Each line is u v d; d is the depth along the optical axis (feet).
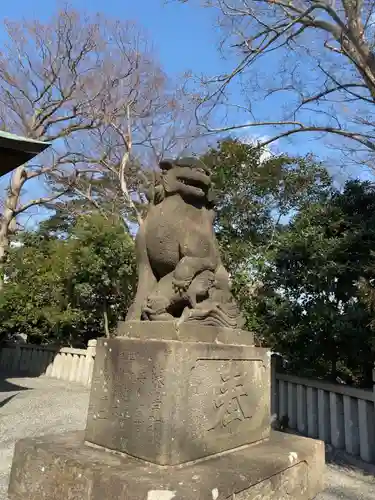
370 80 18.06
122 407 8.52
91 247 33.53
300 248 19.71
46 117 45.24
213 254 10.36
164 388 7.93
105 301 35.06
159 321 8.93
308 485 9.75
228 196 29.09
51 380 34.24
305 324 18.90
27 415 22.47
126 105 37.70
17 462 8.79
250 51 21.88
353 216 19.34
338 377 19.49
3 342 43.19
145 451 7.87
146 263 10.28
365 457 14.49
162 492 6.63
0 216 48.49
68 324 36.83
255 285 25.20
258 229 29.81
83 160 44.60
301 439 10.71
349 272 18.21
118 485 6.95
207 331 9.12
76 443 9.18
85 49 43.50
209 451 8.52
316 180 29.86
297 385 18.84
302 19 19.49
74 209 48.67
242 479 7.63
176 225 9.91
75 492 7.48
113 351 9.05
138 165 37.96
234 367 9.52
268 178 28.91
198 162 10.49
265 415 10.50
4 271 41.29
